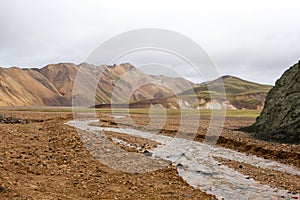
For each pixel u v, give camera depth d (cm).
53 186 1367
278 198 1477
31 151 2100
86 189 1377
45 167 1709
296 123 3272
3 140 2497
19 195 1162
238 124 5288
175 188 1532
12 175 1452
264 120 4053
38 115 7012
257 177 1880
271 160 2448
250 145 2897
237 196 1489
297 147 2772
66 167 1766
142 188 1474
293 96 3709
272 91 4381
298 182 1792
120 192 1374
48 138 2738
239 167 2142
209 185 1667
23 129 3294
